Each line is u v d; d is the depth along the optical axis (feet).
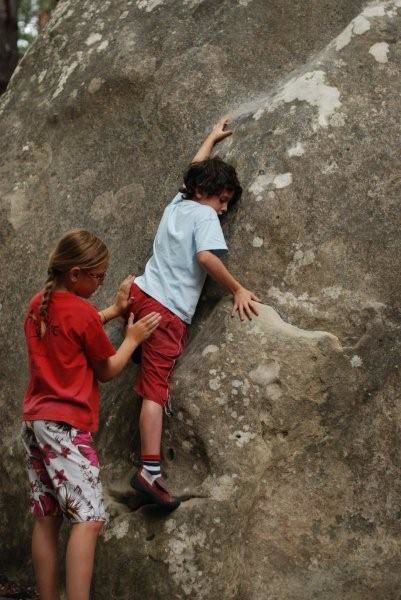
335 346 12.70
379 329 12.93
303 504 12.77
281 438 12.66
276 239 13.03
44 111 16.48
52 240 15.60
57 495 12.03
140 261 14.66
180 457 12.76
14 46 27.73
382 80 13.55
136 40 16.01
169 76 15.42
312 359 12.59
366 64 13.62
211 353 12.67
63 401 11.99
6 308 15.60
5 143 16.71
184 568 12.28
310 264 12.98
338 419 12.82
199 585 12.21
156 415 12.59
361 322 12.91
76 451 11.89
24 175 16.22
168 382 12.82
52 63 16.98
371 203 13.12
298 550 12.73
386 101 13.43
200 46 15.49
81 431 12.01
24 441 12.42
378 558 12.85
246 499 12.44
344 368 12.76
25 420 12.20
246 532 12.62
